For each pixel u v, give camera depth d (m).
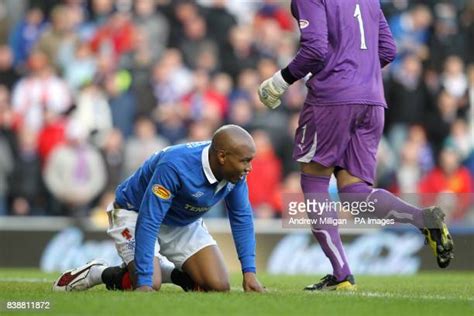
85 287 26.84
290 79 27.58
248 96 57.31
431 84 59.66
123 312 20.59
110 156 54.09
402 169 56.91
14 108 56.41
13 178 54.09
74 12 60.44
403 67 59.38
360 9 27.70
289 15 63.69
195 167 24.70
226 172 24.52
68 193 53.34
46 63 57.78
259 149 53.59
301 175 28.31
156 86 58.19
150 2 61.59
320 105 27.45
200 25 61.22
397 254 46.22
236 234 25.80
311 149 27.73
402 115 58.59
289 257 46.97
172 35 61.28
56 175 53.50
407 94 58.62
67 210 53.62
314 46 26.83
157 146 55.25
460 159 59.00
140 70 58.66
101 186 53.84
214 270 26.30
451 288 30.69
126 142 55.62
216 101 57.25
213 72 59.34
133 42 59.88
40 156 54.44
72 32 60.00
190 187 24.77
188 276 27.14
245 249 25.80
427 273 45.47
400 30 62.16
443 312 21.77
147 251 24.58
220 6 62.16
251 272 25.73
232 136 24.27
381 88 28.05
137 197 26.20
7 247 48.56
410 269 46.03
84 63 58.91
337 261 27.83
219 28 61.62
